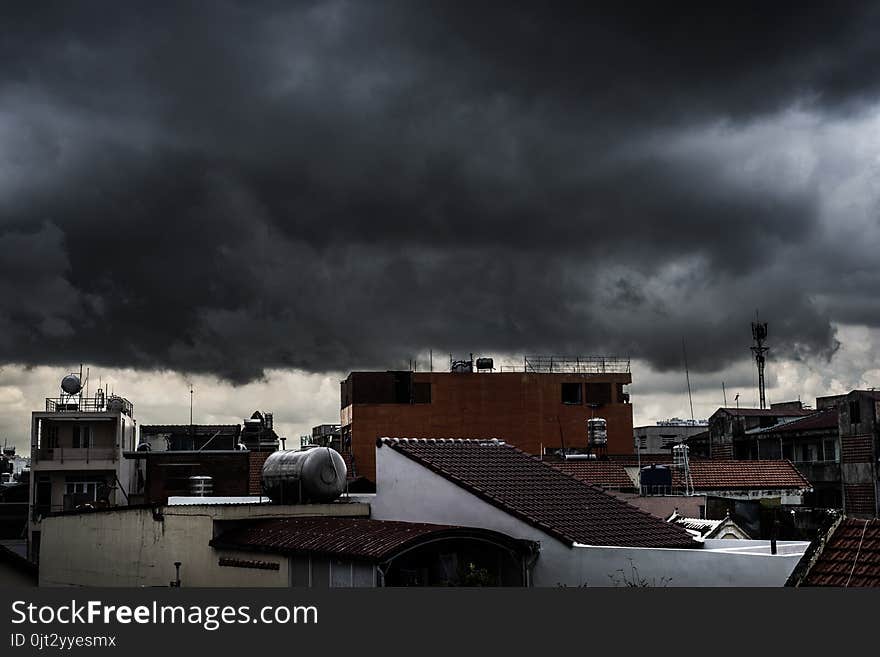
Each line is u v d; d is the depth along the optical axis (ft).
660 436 323.16
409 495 92.94
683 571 69.87
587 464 174.60
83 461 191.93
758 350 310.04
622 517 87.86
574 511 86.53
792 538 134.82
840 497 192.34
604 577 74.54
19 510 213.66
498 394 260.01
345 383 271.08
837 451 195.31
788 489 171.94
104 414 193.98
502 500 85.20
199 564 92.22
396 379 257.96
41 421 194.80
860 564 46.62
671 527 88.12
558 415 262.67
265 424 273.54
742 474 174.70
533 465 99.71
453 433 255.70
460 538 76.64
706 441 253.85
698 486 166.71
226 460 192.13
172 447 254.06
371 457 248.93
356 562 75.00
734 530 112.16
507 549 79.82
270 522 92.58
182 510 95.35
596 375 267.39
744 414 230.48
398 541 75.05
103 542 107.65
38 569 117.80
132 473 212.84
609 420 264.93
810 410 239.09
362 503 96.99
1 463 298.15
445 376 258.78
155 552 98.53
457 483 87.81
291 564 81.61
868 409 187.01
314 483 97.40
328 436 274.98
